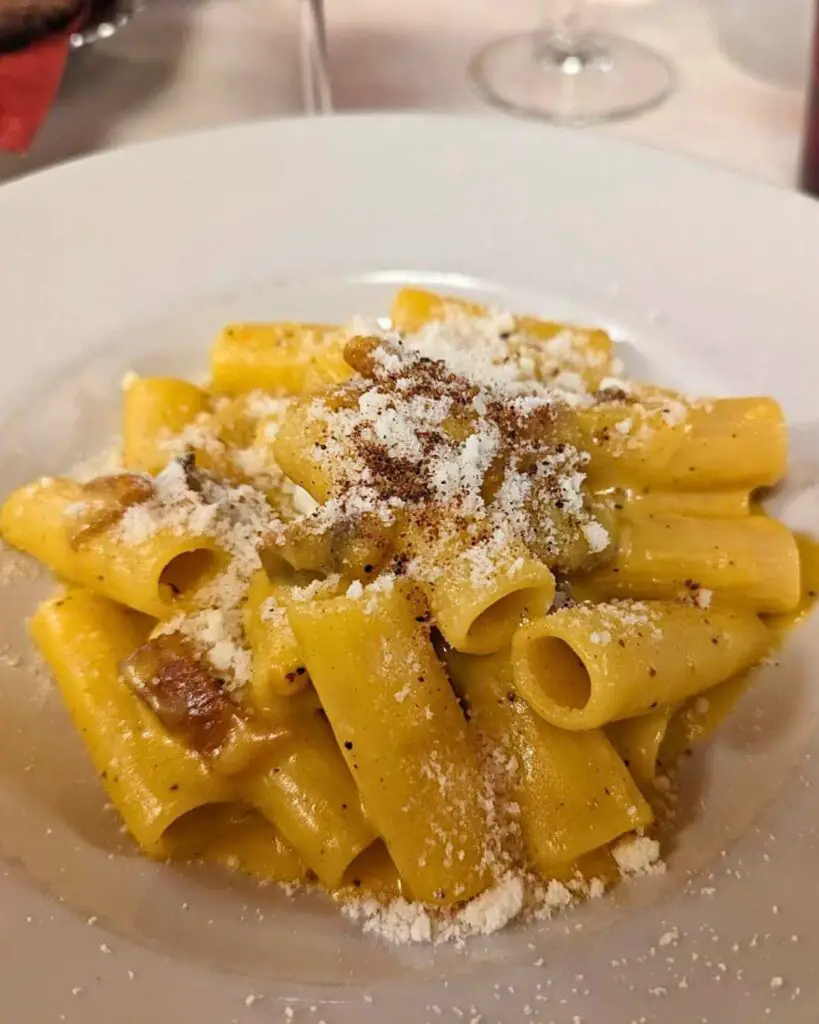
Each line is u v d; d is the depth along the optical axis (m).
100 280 0.24
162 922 0.15
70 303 0.24
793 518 0.20
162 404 0.21
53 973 0.14
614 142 0.25
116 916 0.15
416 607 0.17
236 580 0.18
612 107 0.29
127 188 0.25
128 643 0.18
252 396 0.22
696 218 0.24
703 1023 0.14
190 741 0.17
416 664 0.16
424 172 0.25
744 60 0.31
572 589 0.19
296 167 0.25
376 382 0.19
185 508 0.19
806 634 0.19
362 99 0.30
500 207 0.25
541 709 0.16
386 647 0.16
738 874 0.15
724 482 0.20
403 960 0.15
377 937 0.15
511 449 0.18
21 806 0.16
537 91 0.30
